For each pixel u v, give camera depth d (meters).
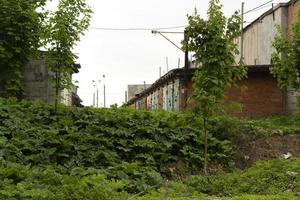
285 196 8.98
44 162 12.09
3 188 8.52
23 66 16.89
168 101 29.92
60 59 14.38
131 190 10.88
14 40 16.33
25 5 16.66
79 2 14.45
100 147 13.16
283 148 14.84
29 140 12.57
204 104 12.79
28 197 8.18
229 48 12.84
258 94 25.50
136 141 13.59
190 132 14.69
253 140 15.19
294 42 16.95
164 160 13.56
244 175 11.40
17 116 13.67
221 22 12.84
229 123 15.23
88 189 8.79
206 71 12.88
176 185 10.34
